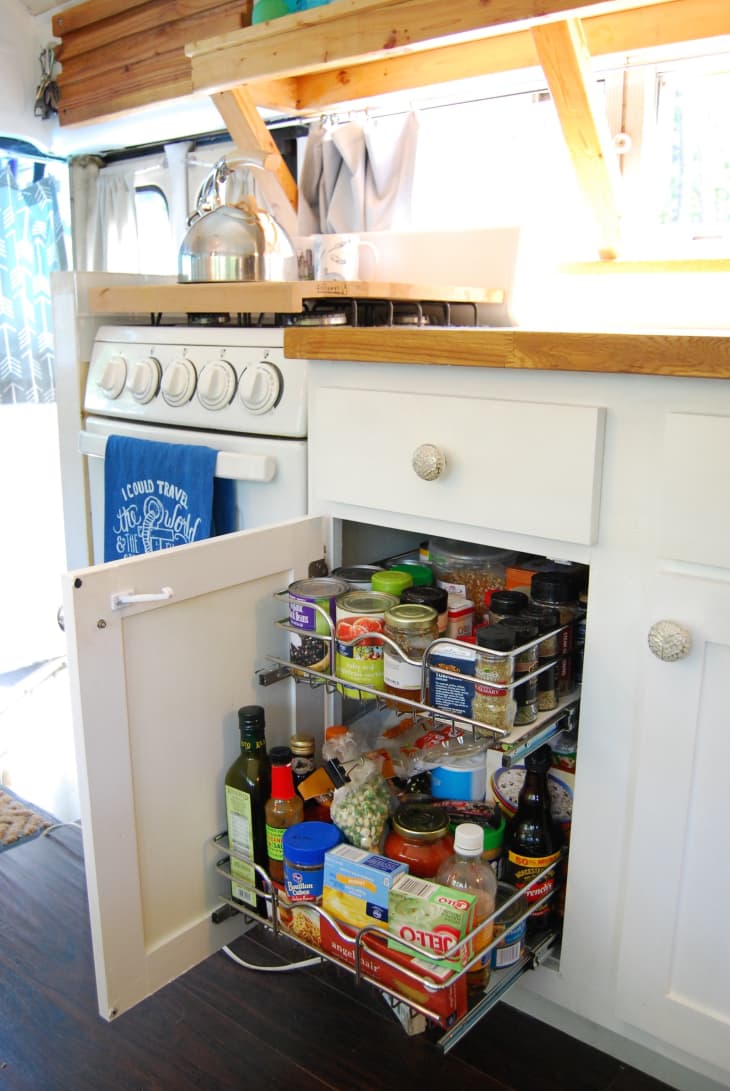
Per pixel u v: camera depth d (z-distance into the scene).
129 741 1.01
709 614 0.90
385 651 1.09
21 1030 1.18
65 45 2.36
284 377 1.29
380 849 1.10
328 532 1.27
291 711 1.27
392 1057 1.14
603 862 1.04
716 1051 0.98
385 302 1.41
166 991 1.25
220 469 1.34
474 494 1.07
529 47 1.55
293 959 1.31
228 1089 1.08
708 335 0.86
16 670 2.84
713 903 0.96
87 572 0.93
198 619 1.08
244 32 1.58
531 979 1.14
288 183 1.92
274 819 1.14
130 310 1.51
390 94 1.77
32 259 2.72
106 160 2.66
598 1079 1.11
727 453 0.86
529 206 1.75
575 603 1.12
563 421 0.97
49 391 2.84
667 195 1.62
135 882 1.05
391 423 1.14
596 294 1.66
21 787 2.02
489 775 1.19
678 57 1.52
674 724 0.95
